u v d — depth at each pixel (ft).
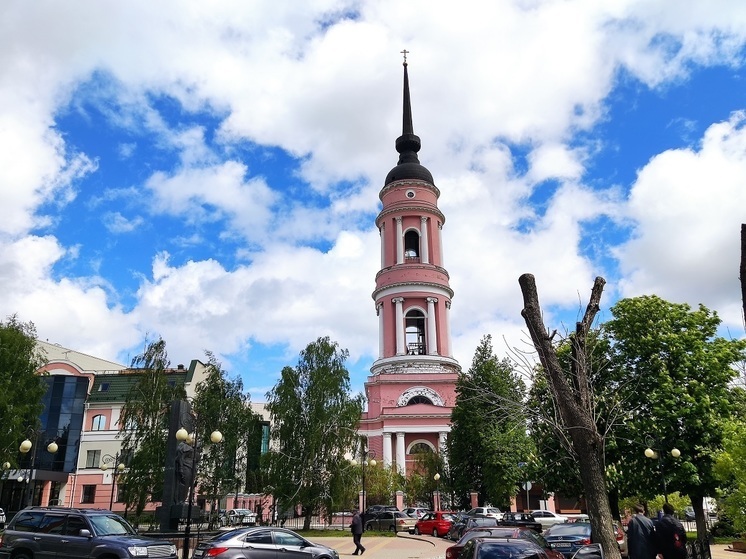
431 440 203.00
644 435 94.99
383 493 180.65
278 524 147.74
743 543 95.09
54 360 199.82
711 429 92.48
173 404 104.99
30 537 62.80
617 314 104.73
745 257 40.73
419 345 224.12
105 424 198.70
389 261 227.40
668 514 44.55
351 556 93.45
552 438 105.70
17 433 124.36
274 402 153.48
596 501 46.03
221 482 156.87
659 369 96.94
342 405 153.48
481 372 168.45
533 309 51.13
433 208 231.71
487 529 64.85
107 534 62.64
